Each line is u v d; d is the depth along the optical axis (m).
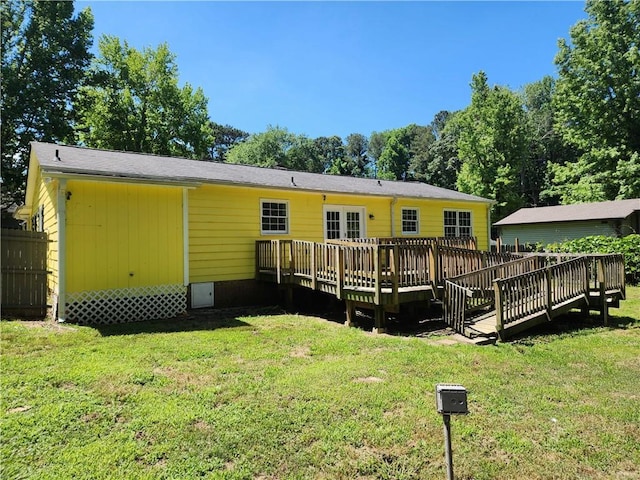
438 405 2.32
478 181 32.09
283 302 10.91
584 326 8.05
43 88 20.53
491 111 31.05
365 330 7.39
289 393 4.04
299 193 11.74
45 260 7.86
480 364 5.20
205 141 30.98
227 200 10.23
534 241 23.91
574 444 3.16
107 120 26.42
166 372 4.67
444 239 11.34
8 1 20.02
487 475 2.73
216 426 3.31
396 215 14.34
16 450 2.90
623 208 20.16
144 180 7.83
